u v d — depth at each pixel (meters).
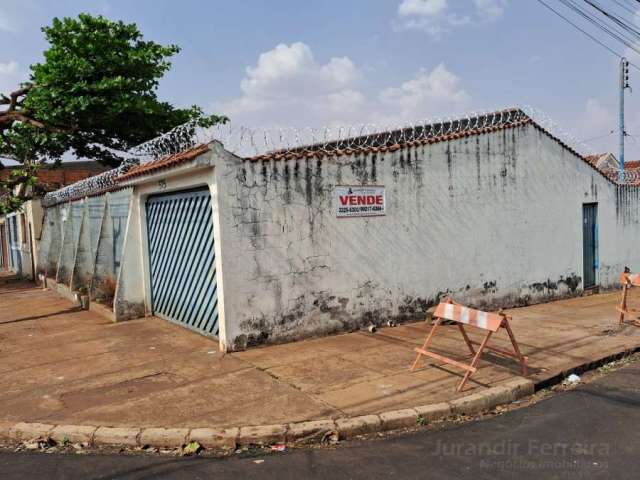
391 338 7.93
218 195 7.05
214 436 4.50
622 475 3.78
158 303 9.94
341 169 8.19
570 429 4.70
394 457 4.23
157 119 15.28
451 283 9.70
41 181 23.11
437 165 9.45
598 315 9.81
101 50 14.17
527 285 11.09
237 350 7.25
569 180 12.08
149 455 4.39
